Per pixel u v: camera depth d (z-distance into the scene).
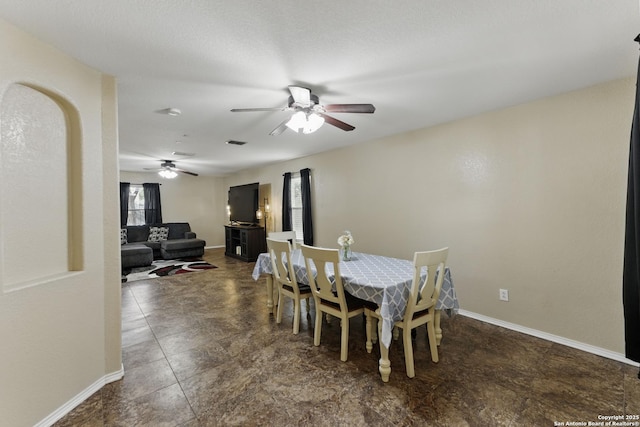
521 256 2.80
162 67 1.99
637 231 1.72
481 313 3.10
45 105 1.73
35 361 1.60
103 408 1.78
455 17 1.51
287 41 1.71
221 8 1.40
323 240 5.16
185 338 2.75
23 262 1.61
